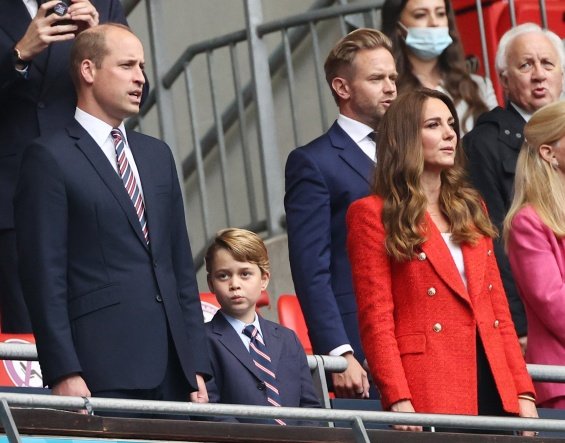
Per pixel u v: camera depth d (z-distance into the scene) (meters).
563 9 37.38
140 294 21.34
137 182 22.02
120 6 26.30
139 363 21.06
